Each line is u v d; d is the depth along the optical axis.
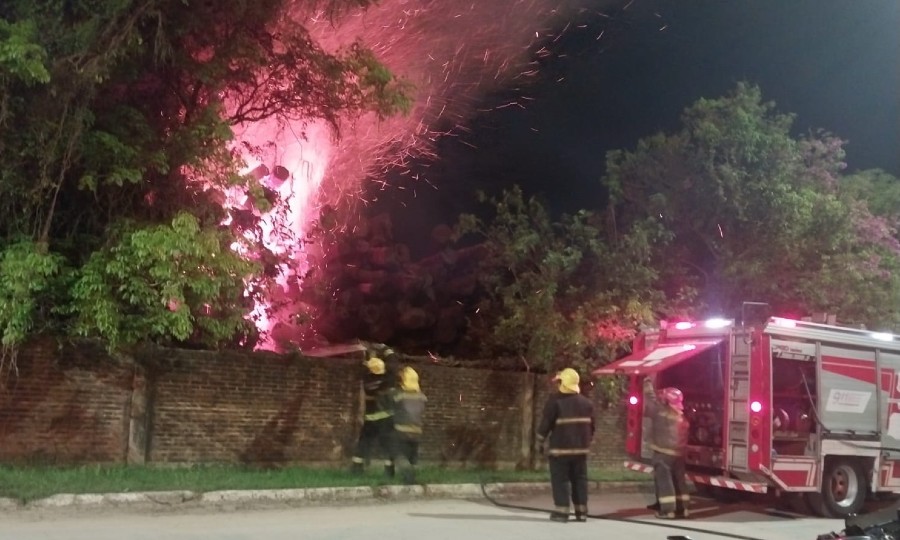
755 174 15.93
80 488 9.64
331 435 12.98
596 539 9.23
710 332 11.81
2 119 9.80
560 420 10.48
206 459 11.95
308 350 15.24
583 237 15.73
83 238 11.07
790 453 11.43
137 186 10.90
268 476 11.42
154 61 10.83
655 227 15.73
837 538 7.88
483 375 14.52
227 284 10.73
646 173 16.47
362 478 11.96
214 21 11.07
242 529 8.91
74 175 10.75
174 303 10.38
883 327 16.64
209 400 12.02
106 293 10.28
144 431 11.53
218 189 11.31
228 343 12.93
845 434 11.68
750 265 15.71
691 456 12.10
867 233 16.78
